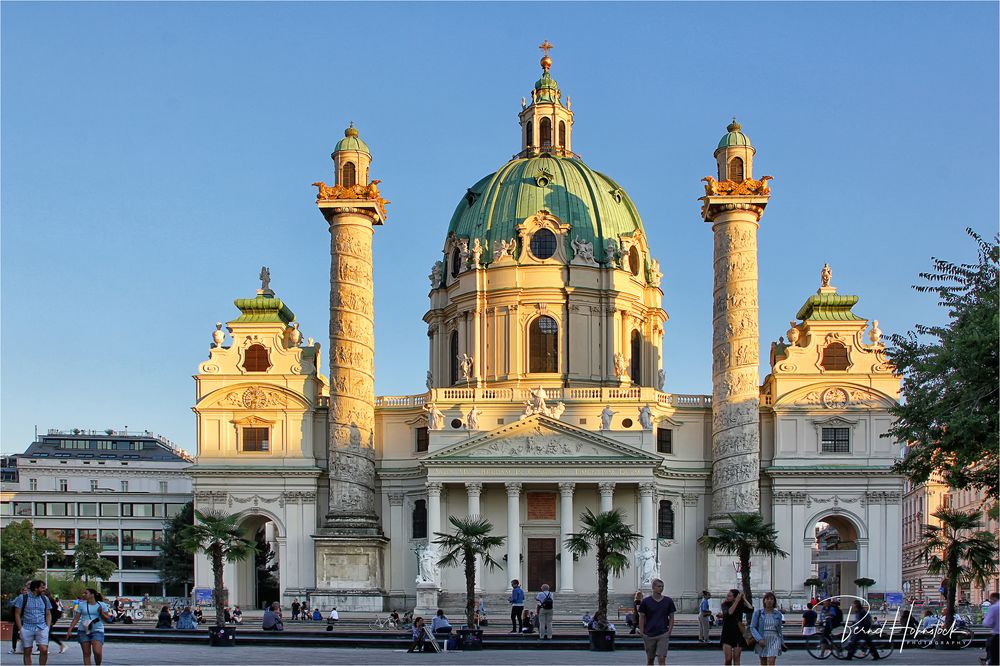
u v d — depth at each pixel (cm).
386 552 11450
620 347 12494
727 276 11025
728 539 9238
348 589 10888
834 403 11331
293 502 11475
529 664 5450
